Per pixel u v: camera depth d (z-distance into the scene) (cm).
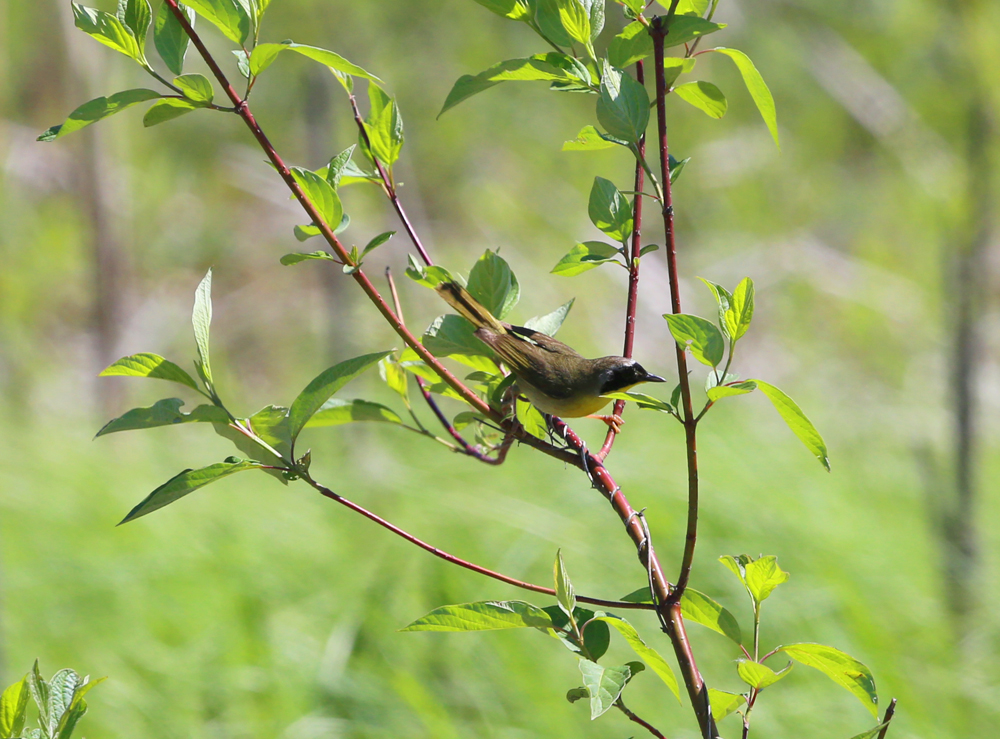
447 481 1334
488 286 474
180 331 2033
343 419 466
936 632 1048
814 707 911
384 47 1617
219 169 2131
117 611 1061
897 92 1291
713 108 417
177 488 346
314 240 1908
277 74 1675
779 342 1953
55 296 2014
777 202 2098
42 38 1898
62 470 1410
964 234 1041
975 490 1121
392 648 1002
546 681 966
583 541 1162
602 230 425
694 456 336
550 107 2220
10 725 325
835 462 1422
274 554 1184
